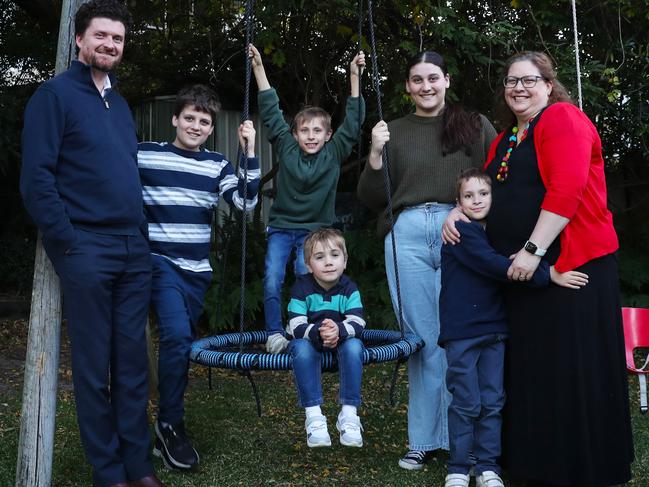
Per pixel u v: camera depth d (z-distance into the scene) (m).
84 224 2.86
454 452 3.11
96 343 2.90
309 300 3.23
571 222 2.95
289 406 4.71
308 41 6.68
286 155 3.83
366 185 3.51
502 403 3.10
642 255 7.20
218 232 7.30
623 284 7.05
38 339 3.07
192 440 3.94
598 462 2.95
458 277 3.12
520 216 3.01
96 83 2.96
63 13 3.13
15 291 8.34
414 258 3.39
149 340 4.84
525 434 3.03
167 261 3.35
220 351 3.49
